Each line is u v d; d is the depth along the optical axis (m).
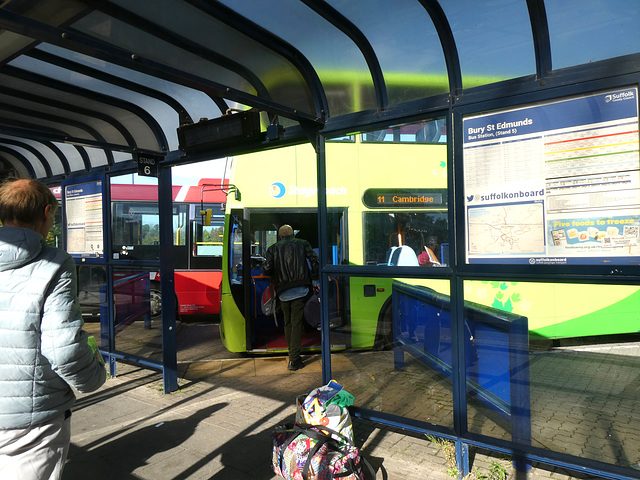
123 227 5.73
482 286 3.35
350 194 5.89
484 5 2.88
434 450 3.53
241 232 6.81
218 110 4.59
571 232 2.71
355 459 2.95
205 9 2.86
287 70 3.76
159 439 3.90
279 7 3.01
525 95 2.79
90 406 4.75
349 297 3.94
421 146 5.78
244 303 6.68
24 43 3.09
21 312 1.80
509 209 2.88
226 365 6.30
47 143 5.98
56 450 1.92
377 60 3.36
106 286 5.88
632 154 2.54
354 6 3.01
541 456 2.79
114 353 5.75
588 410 3.77
